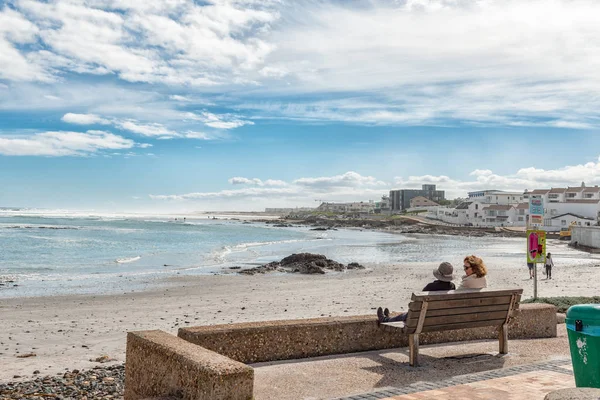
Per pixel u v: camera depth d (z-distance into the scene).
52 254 45.66
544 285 26.53
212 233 95.00
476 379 5.81
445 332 7.91
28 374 9.97
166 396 4.69
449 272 7.11
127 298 22.12
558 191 116.75
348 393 5.38
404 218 170.00
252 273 33.59
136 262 40.31
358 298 22.17
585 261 45.69
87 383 8.38
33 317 17.33
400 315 7.35
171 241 68.50
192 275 31.77
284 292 24.45
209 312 18.44
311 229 132.75
